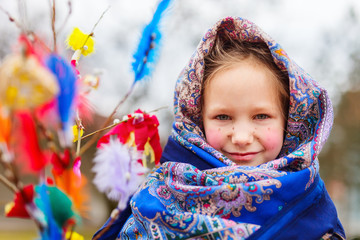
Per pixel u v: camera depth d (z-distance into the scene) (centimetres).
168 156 134
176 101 140
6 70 68
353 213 1436
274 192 113
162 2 104
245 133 122
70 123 75
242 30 134
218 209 115
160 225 117
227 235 111
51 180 89
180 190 119
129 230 126
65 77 73
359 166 1291
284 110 129
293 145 129
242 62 127
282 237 111
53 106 72
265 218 113
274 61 128
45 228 78
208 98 127
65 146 77
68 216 80
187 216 114
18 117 72
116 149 90
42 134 77
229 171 118
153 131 111
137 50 101
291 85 124
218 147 126
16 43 76
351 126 1248
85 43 106
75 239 97
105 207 683
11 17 85
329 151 1288
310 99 125
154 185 127
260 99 122
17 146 74
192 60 133
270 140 123
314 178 121
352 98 1180
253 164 124
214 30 134
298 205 115
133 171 91
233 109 123
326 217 119
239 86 122
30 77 68
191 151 129
